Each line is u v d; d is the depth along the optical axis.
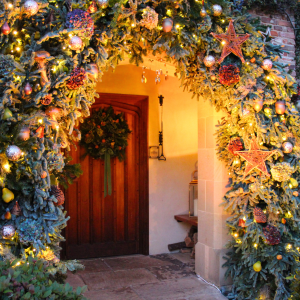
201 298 3.21
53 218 2.02
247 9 3.66
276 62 2.95
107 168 4.48
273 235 2.85
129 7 2.35
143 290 3.41
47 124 2.04
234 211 3.29
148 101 4.71
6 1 1.77
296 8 3.91
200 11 2.52
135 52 2.77
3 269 1.67
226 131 3.21
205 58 2.75
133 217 4.75
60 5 2.12
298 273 2.50
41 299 1.58
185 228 4.93
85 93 2.28
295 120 2.96
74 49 2.02
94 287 3.49
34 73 1.95
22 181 2.01
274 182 3.00
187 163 4.98
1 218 2.01
